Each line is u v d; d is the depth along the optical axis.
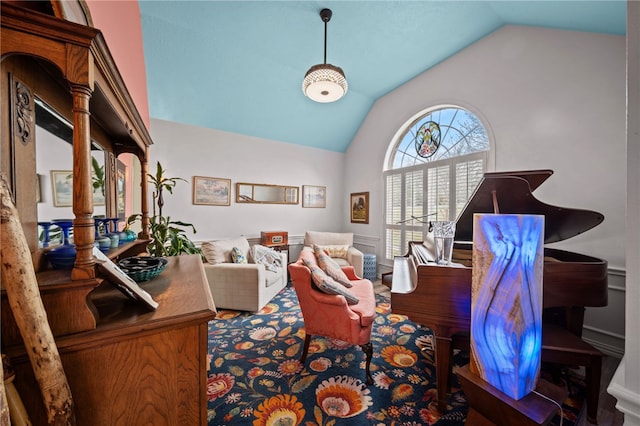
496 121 2.61
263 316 2.65
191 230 3.61
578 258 1.73
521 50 2.41
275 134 4.21
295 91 3.58
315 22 2.48
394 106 3.84
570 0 1.77
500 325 1.02
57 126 0.92
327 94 2.70
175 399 0.80
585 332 2.05
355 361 1.85
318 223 4.79
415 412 1.38
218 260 2.92
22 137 0.73
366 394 1.52
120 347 0.74
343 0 2.24
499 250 1.02
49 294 0.66
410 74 3.43
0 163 0.64
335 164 4.96
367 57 3.05
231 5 2.29
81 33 0.68
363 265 3.95
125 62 1.98
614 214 1.92
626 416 0.62
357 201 4.65
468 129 3.00
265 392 1.53
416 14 2.41
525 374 1.00
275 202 4.33
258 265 2.79
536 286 1.01
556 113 2.19
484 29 2.60
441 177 3.25
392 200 3.96
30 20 0.62
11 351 0.61
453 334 1.37
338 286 1.75
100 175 1.44
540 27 2.29
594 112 2.00
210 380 1.64
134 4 2.21
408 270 2.02
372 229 4.34
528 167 2.36
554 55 2.21
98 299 0.93
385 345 2.08
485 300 1.07
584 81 2.04
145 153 1.77
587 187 2.03
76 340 0.66
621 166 1.89
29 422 0.60
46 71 0.85
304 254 2.10
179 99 3.26
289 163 4.47
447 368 1.37
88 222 0.71
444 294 1.35
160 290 1.03
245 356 1.91
